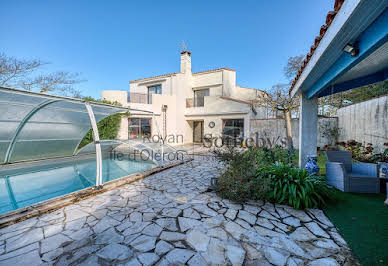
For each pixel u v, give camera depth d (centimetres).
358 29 216
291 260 219
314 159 529
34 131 727
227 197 416
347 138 943
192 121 1753
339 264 210
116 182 505
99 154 482
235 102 1363
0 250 241
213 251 238
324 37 275
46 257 228
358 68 384
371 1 168
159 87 1719
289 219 317
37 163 819
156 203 391
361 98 1191
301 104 562
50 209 353
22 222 312
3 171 703
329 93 534
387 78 389
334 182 453
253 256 227
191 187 496
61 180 638
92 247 247
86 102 526
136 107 1430
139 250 240
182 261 220
